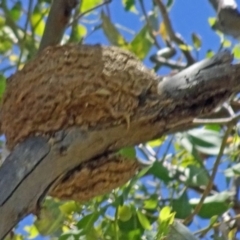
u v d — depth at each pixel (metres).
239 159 4.52
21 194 3.80
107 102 3.84
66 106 3.83
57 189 3.89
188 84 3.87
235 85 3.87
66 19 4.18
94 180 3.89
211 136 4.38
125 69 3.87
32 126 3.84
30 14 4.50
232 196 4.59
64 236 4.12
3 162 3.82
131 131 3.86
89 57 3.87
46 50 3.89
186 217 4.30
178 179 4.39
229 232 4.39
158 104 3.87
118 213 4.14
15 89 3.87
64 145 3.83
